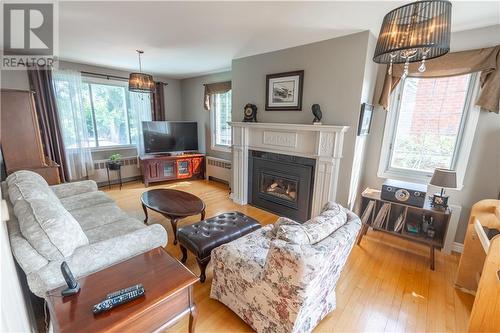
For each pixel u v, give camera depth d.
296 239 1.26
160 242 1.68
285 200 3.36
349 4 1.91
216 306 1.77
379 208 2.60
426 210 2.31
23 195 1.58
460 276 1.99
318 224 1.40
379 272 2.20
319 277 1.25
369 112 2.81
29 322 1.27
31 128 2.67
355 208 3.05
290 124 2.94
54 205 1.53
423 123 2.73
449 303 1.84
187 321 1.63
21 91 2.58
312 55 2.82
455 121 2.55
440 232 2.41
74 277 1.23
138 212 3.46
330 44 2.66
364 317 1.70
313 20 2.22
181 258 2.33
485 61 2.22
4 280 0.91
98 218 2.21
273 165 3.42
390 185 2.49
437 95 2.61
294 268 1.17
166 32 2.55
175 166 5.00
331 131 2.65
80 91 4.05
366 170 3.14
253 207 3.73
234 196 3.96
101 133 4.61
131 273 1.29
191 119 5.67
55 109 3.75
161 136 4.94
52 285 1.24
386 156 2.98
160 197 2.90
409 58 1.45
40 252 1.26
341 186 2.81
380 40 1.35
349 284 2.04
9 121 2.54
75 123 4.03
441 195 2.39
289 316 1.31
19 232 1.31
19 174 1.99
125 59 3.75
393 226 2.59
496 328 1.46
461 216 2.54
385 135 2.91
